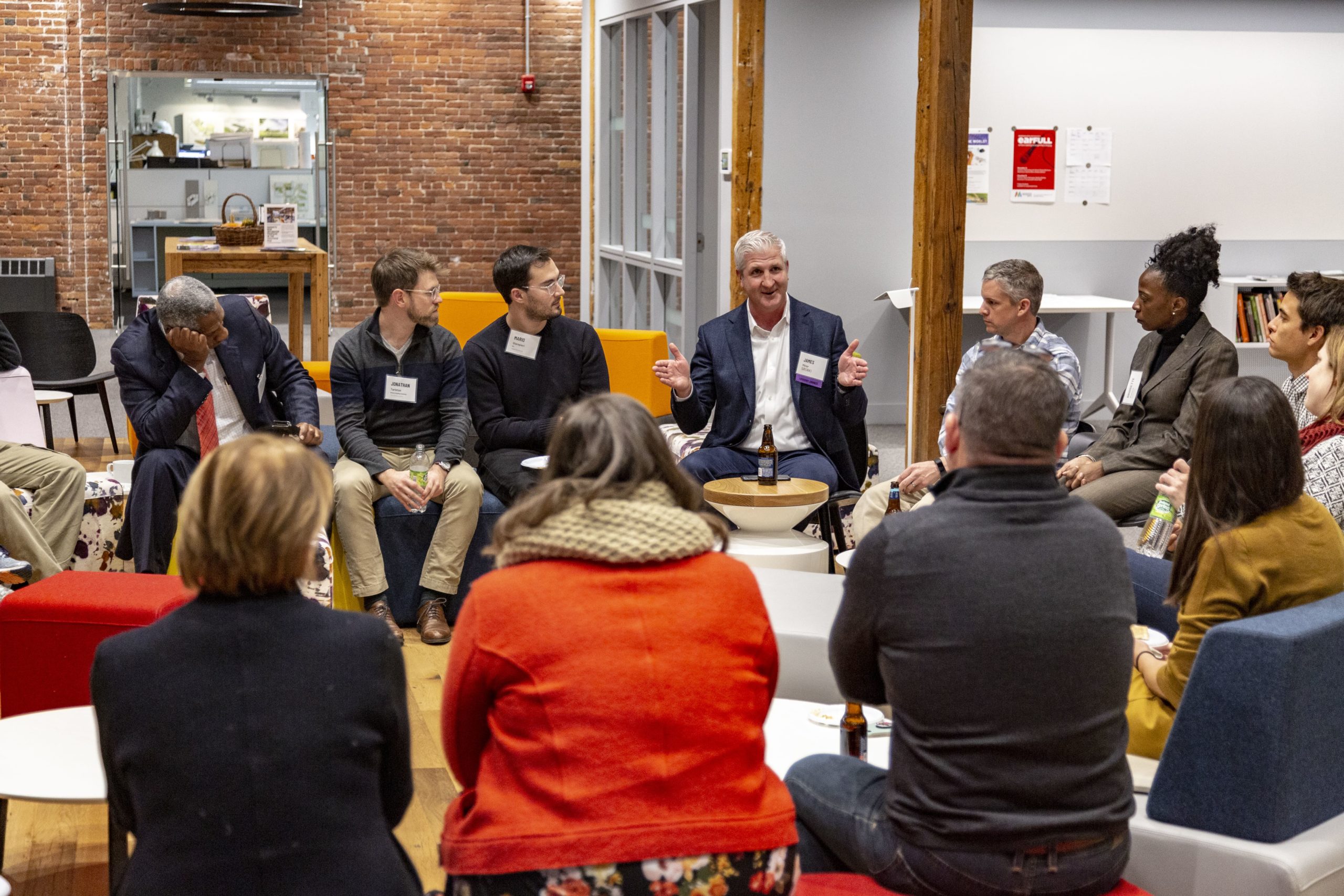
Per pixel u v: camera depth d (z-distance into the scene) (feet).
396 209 42.09
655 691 5.53
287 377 15.85
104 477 16.47
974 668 6.02
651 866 5.40
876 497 14.78
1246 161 26.78
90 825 10.32
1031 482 6.25
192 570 5.49
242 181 41.16
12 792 7.32
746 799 5.61
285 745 5.37
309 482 5.59
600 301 34.83
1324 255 27.50
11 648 10.04
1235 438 7.68
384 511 15.57
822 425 16.08
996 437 6.24
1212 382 14.15
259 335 15.71
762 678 5.90
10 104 39.19
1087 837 6.06
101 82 39.65
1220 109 26.50
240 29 40.11
